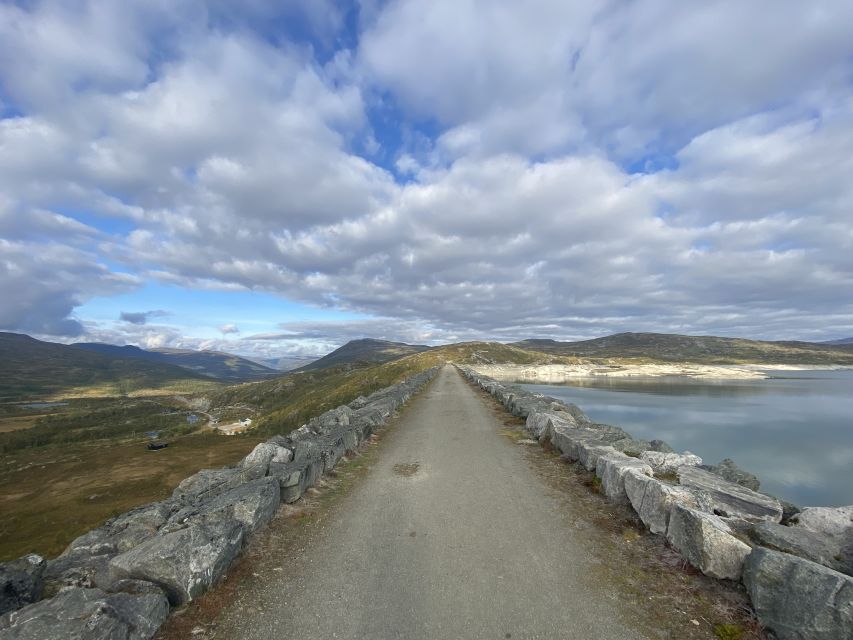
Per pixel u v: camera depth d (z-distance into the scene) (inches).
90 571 182.1
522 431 540.4
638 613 158.7
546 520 248.4
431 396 1032.2
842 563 163.8
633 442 398.3
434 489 312.5
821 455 1029.2
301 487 291.6
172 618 159.3
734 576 169.9
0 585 149.9
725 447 1114.1
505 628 151.5
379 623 155.9
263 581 186.2
